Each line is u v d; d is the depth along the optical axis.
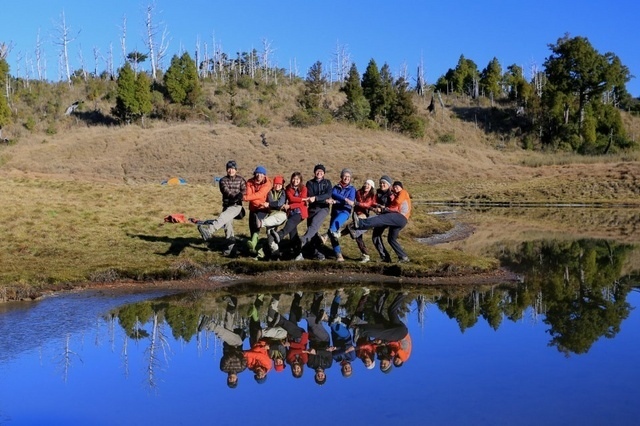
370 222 12.62
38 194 20.69
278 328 9.12
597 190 39.44
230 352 7.95
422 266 12.77
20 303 10.02
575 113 76.81
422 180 47.34
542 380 6.85
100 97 69.06
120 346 8.08
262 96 74.56
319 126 65.12
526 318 9.67
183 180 42.78
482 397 6.34
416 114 77.56
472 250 17.16
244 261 12.73
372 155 54.12
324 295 11.23
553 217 28.42
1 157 47.47
